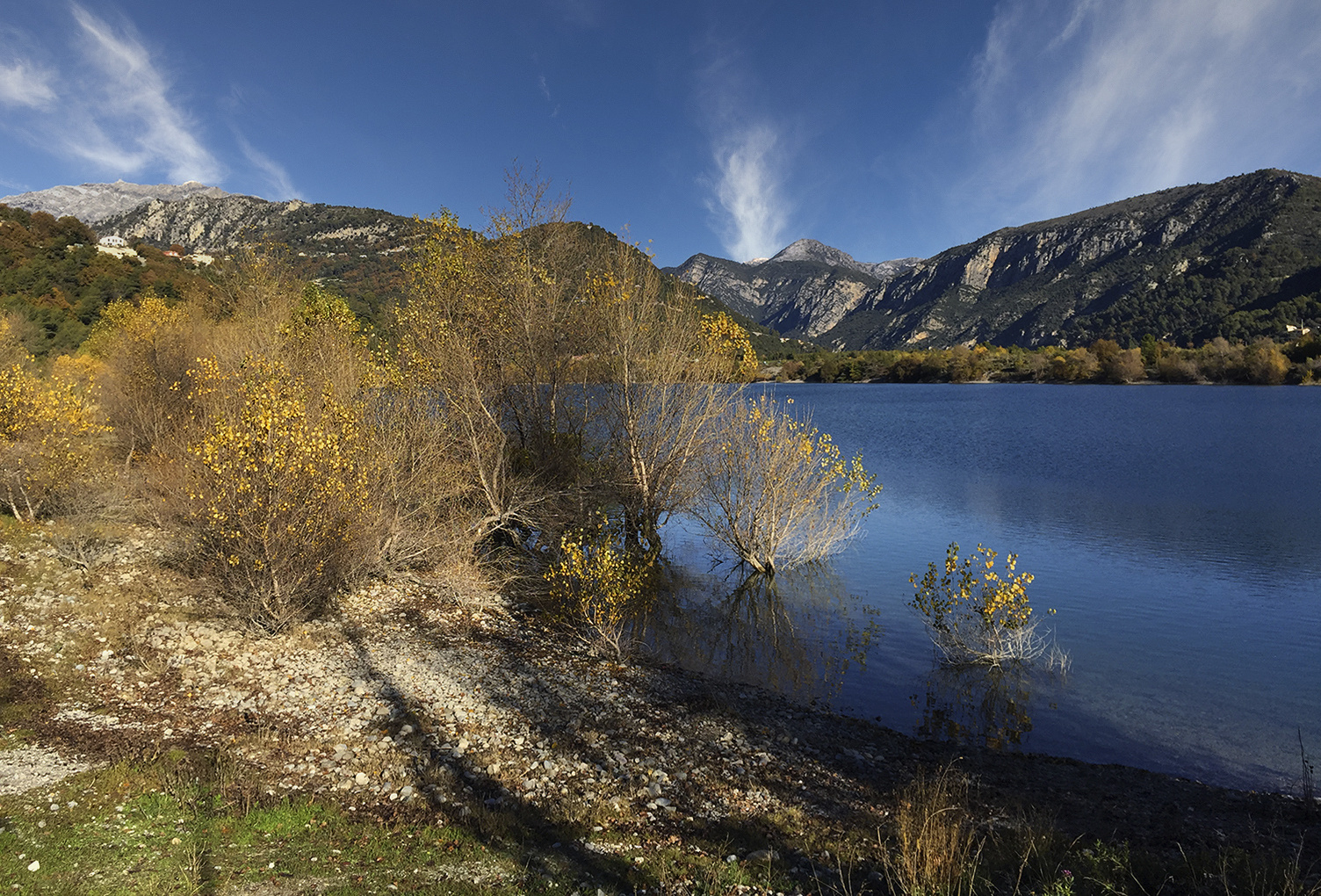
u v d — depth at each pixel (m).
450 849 7.06
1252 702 12.95
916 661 15.24
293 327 22.11
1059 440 54.06
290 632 13.93
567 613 17.28
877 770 10.26
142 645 12.34
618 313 21.70
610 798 8.70
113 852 6.38
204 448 13.91
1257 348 117.44
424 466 18.78
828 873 6.90
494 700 11.77
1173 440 52.69
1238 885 6.19
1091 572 21.38
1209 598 18.84
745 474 21.66
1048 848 7.19
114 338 33.97
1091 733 11.89
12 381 18.56
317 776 8.62
